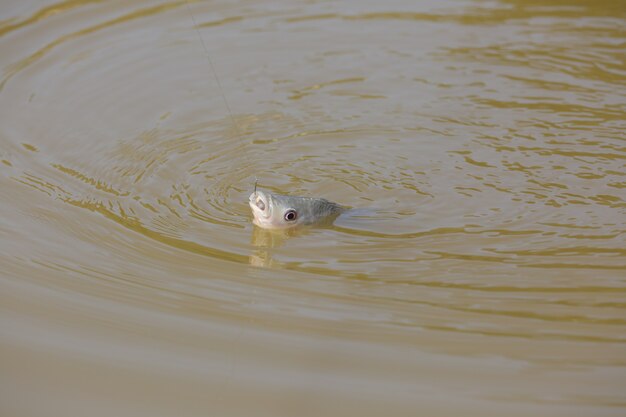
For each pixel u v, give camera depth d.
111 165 12.07
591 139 12.90
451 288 9.30
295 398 7.39
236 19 17.11
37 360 7.75
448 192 11.55
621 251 10.11
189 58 15.50
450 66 15.32
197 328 8.33
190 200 11.28
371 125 13.39
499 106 13.94
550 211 11.05
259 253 9.99
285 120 13.52
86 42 15.95
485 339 8.30
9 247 9.78
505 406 7.30
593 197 11.38
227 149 12.66
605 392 7.49
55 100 13.91
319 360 7.93
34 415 7.11
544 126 13.29
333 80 14.84
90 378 7.57
